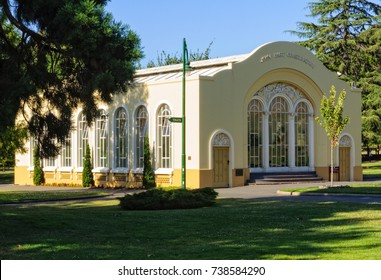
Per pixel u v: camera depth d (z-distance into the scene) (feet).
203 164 106.93
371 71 196.44
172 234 48.47
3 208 72.18
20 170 142.20
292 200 79.20
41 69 55.52
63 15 48.83
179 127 109.19
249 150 116.57
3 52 54.60
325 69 126.00
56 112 59.77
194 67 122.62
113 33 51.72
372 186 100.58
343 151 128.88
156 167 113.29
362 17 195.31
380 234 45.52
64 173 131.34
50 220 55.72
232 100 111.96
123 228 52.13
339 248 39.19
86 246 42.98
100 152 124.67
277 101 121.29
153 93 114.21
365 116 179.22
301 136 124.06
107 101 55.01
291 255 36.81
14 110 49.47
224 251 39.17
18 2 51.26
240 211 64.69
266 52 117.29
